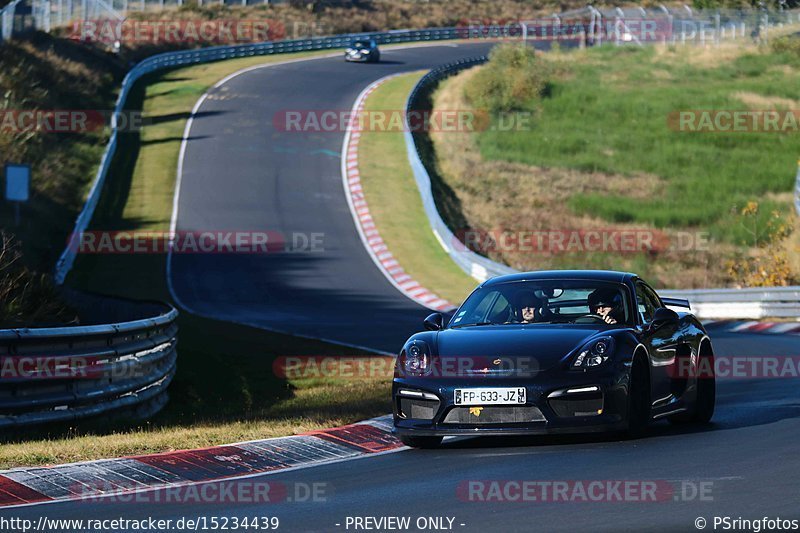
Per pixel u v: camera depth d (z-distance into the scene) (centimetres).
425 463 3055
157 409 5031
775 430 3428
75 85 19475
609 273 3691
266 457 3175
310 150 18350
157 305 5788
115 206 14988
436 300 11175
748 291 10200
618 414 3175
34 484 2762
